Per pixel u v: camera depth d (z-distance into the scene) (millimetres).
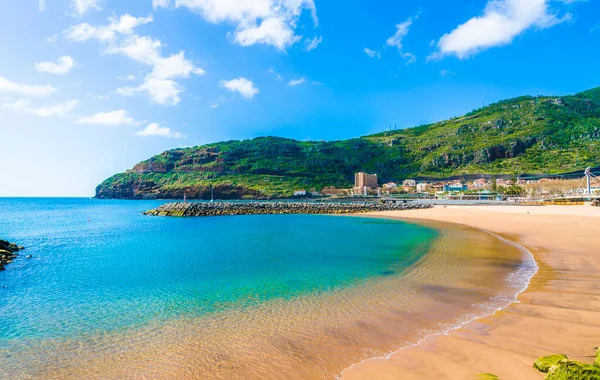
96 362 8477
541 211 59531
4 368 8258
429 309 11492
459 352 8008
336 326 10305
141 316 11758
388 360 7891
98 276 18062
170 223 57344
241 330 10258
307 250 25797
